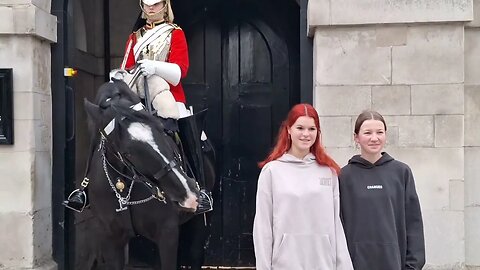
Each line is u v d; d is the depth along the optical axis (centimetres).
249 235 654
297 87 653
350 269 308
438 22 456
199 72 656
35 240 480
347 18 457
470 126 472
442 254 460
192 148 413
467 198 472
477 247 471
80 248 538
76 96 564
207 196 413
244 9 655
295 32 652
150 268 608
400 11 455
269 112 655
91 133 405
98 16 642
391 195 325
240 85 655
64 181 515
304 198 306
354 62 464
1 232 477
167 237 383
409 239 329
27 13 470
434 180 461
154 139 349
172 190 348
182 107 432
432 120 461
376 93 463
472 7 451
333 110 465
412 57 461
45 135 502
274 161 318
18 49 478
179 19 655
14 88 477
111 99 366
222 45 656
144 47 425
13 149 477
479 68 470
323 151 320
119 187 376
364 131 329
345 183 330
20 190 476
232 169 655
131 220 388
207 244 654
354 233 324
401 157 463
